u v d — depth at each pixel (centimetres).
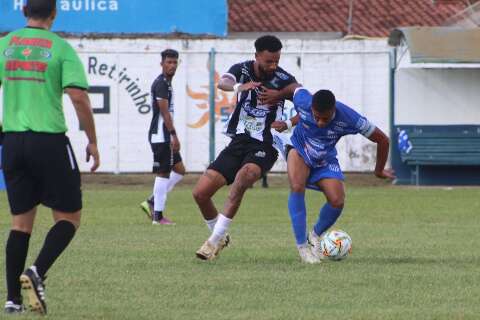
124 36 8062
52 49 2362
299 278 3025
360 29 9288
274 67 3403
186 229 4600
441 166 7894
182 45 7988
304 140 3369
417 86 7869
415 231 4547
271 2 9506
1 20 8131
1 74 2384
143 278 3025
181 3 8169
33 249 3759
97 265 3306
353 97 7994
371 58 7950
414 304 2612
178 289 2822
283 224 4875
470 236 4328
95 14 8119
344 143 7981
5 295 2686
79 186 2427
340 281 2975
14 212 2433
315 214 5434
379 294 2759
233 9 9350
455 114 7869
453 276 3095
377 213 5503
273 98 3384
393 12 9481
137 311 2484
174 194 6912
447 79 7862
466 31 7544
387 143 3319
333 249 3431
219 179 3462
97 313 2450
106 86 7969
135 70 7981
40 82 2353
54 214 2433
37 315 2362
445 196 6769
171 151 4869
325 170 3409
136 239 4141
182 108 7981
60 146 2370
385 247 3888
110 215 5331
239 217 5241
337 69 7994
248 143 3447
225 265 3316
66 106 7912
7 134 2389
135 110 7988
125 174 8031
